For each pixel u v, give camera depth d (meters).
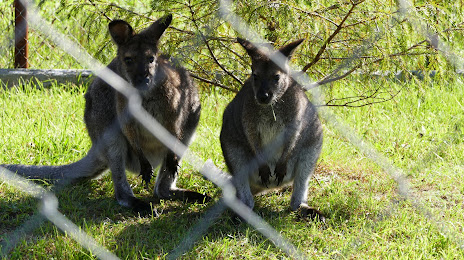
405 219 5.07
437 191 5.83
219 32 5.83
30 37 8.79
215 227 4.96
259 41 5.78
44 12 7.73
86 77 8.47
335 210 5.32
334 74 6.14
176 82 5.57
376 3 5.64
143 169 5.46
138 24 6.14
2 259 4.12
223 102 7.52
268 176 5.38
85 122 5.96
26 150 6.27
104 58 5.94
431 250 4.55
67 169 5.77
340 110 7.55
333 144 6.94
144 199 5.75
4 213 4.95
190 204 5.49
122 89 5.40
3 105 7.34
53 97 7.81
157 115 5.49
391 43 5.63
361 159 6.67
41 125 6.61
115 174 5.53
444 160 6.70
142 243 4.61
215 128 7.26
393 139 7.20
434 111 8.04
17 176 5.59
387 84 6.55
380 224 4.98
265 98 5.09
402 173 6.19
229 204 5.30
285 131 5.38
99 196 5.62
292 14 5.43
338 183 6.03
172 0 5.58
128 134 5.44
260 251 4.53
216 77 6.52
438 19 5.83
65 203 5.25
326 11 5.78
